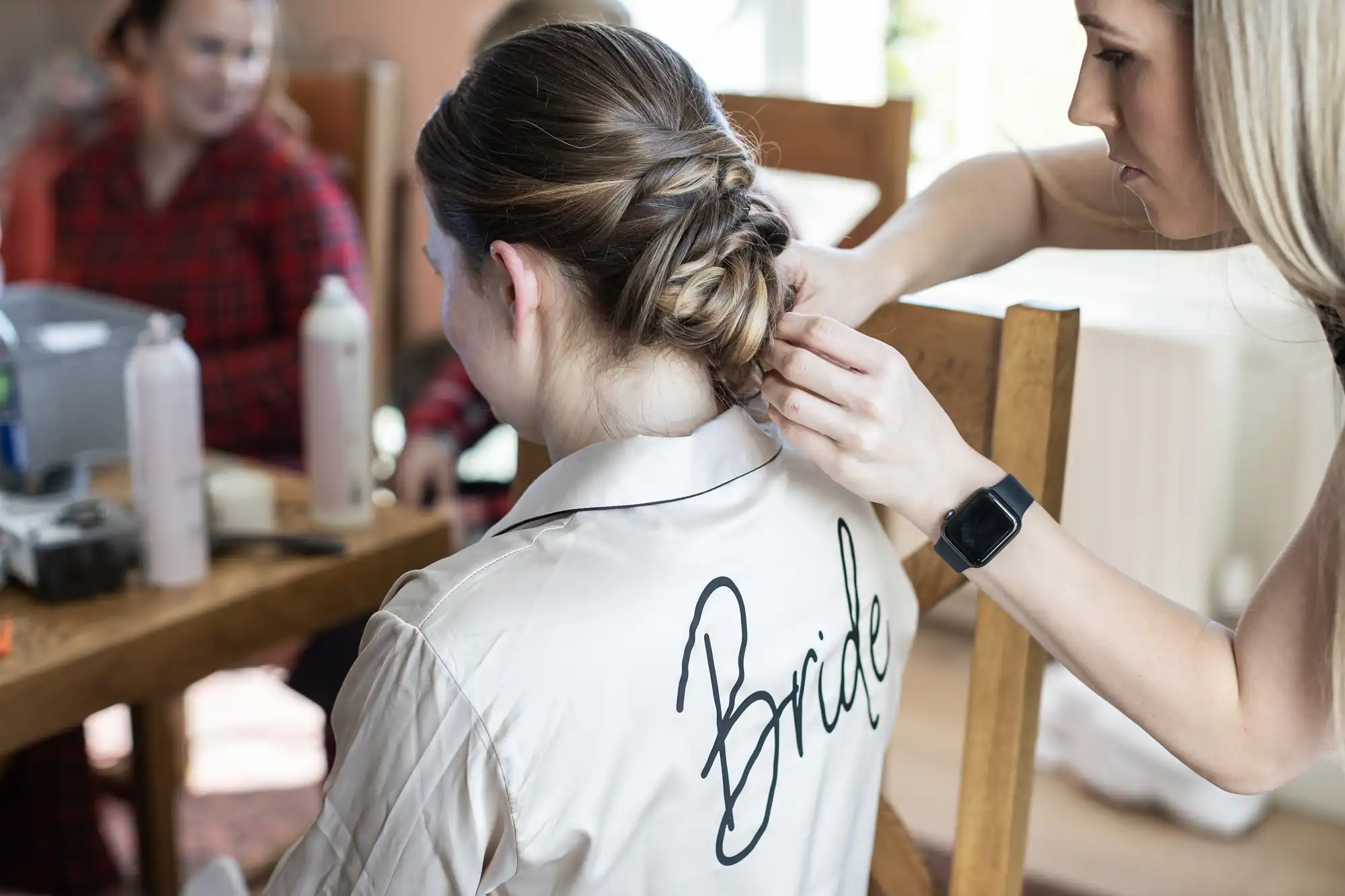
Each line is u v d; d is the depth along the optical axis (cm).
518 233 81
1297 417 233
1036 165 109
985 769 103
